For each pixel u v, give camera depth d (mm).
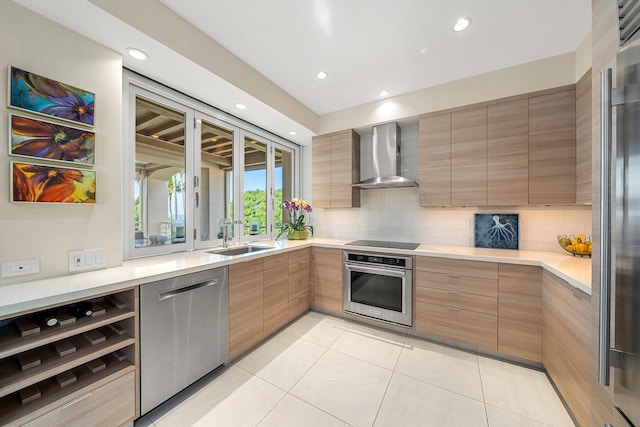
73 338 1314
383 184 2799
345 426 1395
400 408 1525
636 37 708
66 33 1406
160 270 1551
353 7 1576
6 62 1223
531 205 2246
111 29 1429
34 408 1056
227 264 1919
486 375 1837
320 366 1946
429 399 1600
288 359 2041
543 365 1873
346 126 3111
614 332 765
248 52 2021
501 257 2020
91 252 1514
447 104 2486
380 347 2229
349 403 1565
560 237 2145
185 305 1624
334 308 2873
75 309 1268
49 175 1340
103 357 1390
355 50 2000
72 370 1274
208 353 1773
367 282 2654
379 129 2914
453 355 2102
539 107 2105
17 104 1244
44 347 1227
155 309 1463
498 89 2264
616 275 760
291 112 2781
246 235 2963
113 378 1277
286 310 2596
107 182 1581
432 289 2307
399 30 1782
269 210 3322
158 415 1473
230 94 2207
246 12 1612
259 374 1850
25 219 1282
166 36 1566
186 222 2299
